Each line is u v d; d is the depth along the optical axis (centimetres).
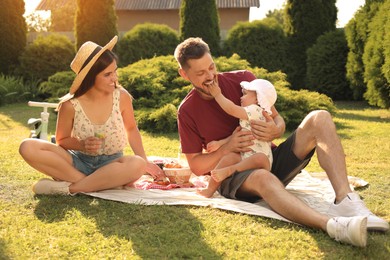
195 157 356
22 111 1100
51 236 279
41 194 360
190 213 316
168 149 653
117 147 374
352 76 1194
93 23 1332
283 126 351
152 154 610
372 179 453
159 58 1008
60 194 356
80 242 269
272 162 345
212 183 344
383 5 1026
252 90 346
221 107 343
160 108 843
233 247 261
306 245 262
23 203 343
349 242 258
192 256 249
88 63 345
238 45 1358
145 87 882
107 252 256
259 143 339
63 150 364
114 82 362
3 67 1376
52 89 1057
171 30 1369
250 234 280
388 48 938
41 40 1367
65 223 299
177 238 273
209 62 332
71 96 359
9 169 473
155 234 280
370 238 270
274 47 1362
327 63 1295
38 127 491
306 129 320
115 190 362
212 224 295
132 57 1337
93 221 302
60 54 1352
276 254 250
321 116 311
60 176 359
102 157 371
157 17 2344
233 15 2280
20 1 1388
